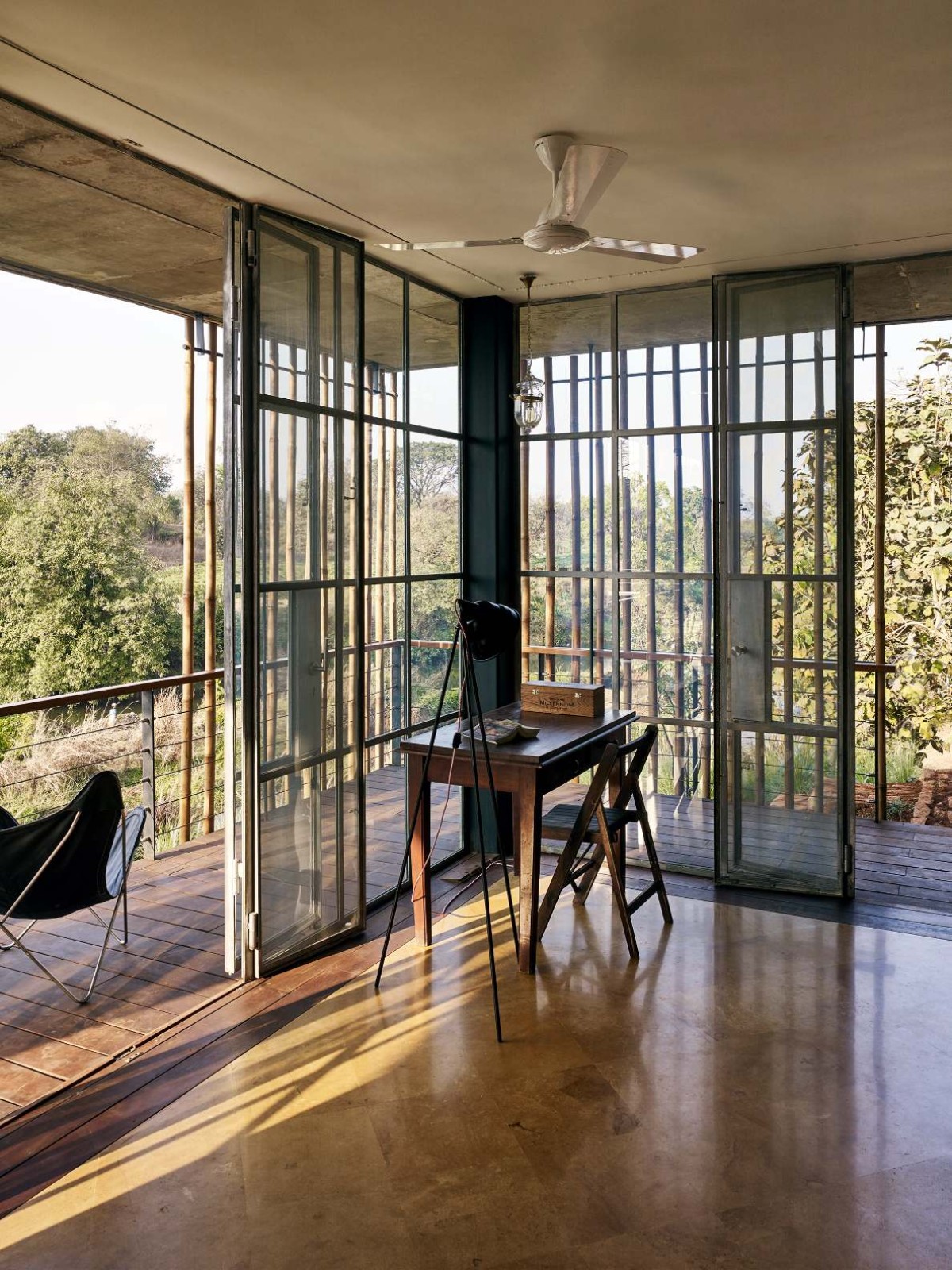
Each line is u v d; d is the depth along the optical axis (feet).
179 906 14.98
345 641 13.60
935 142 10.18
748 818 15.70
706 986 12.05
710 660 16.30
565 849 12.93
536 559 17.62
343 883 13.62
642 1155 8.63
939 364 22.26
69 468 39.86
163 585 39.40
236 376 11.83
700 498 16.24
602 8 7.43
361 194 11.74
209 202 12.12
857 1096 9.57
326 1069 10.11
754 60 8.30
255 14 7.48
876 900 15.10
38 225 13.15
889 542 22.86
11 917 11.33
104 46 8.02
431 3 7.33
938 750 22.84
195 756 32.09
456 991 11.93
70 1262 7.34
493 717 14.46
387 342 15.17
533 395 14.84
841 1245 7.47
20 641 36.76
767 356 15.26
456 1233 7.63
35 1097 9.59
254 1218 7.82
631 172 11.02
